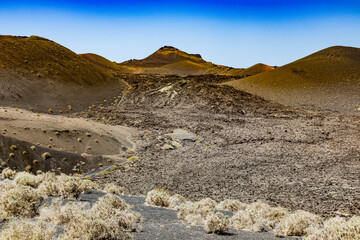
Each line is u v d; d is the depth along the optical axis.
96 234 5.93
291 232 9.09
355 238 6.82
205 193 29.17
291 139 61.44
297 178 35.62
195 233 8.03
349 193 28.86
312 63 160.62
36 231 5.50
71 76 121.62
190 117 88.62
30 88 98.00
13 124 44.84
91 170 40.41
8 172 20.09
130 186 32.31
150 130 70.12
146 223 8.87
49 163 37.69
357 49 174.88
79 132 50.97
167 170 40.50
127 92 123.06
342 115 91.75
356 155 48.69
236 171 39.56
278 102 118.88
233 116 92.75
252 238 8.20
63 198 12.11
